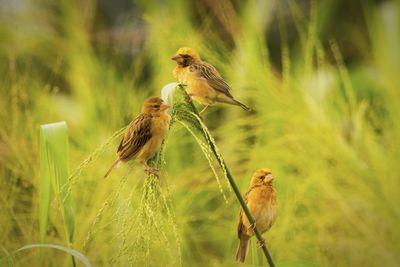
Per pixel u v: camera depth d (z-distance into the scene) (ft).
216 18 46.73
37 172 34.88
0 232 33.40
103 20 50.49
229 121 40.19
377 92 44.24
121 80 45.75
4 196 34.30
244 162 39.70
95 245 32.58
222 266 36.68
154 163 24.70
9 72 42.11
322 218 37.06
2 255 32.78
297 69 44.70
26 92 41.98
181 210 36.94
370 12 46.91
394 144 38.68
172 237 34.09
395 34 45.57
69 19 46.37
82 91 42.45
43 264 32.91
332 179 37.70
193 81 29.22
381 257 36.22
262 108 39.32
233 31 42.52
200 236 38.01
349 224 37.04
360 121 39.55
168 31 42.75
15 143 36.17
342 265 36.24
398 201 37.22
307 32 50.19
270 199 29.09
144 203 21.06
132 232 25.48
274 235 36.94
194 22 47.52
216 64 40.29
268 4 50.70
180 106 22.84
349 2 51.19
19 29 46.24
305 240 36.78
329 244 36.58
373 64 45.98
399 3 46.11
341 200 37.11
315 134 38.27
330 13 50.96
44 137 24.30
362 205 37.40
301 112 38.68
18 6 46.68
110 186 34.37
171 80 41.96
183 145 39.70
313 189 38.01
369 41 50.08
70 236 24.30
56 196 24.45
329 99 41.60
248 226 29.01
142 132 24.54
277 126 39.45
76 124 40.47
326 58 48.96
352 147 39.01
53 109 41.45
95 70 44.21
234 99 29.76
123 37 47.47
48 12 47.06
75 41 45.68
